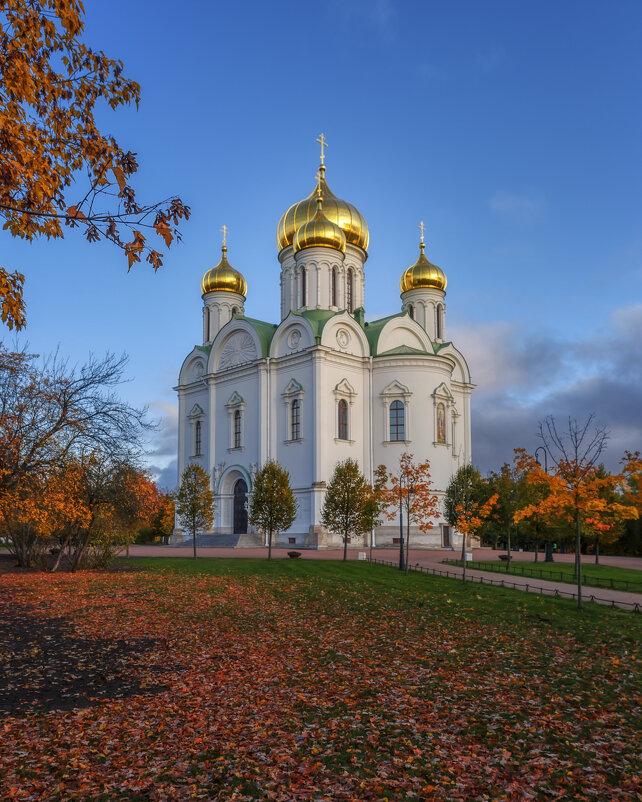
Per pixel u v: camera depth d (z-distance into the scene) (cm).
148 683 1356
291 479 5912
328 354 5909
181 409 7350
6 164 942
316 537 5569
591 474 2419
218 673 1430
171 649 1673
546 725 1088
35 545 4031
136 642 1759
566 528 5103
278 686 1333
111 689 1316
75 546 4056
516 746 996
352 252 7188
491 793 845
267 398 6172
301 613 2261
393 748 992
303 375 5947
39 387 2962
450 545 6191
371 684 1342
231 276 7719
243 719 1127
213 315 7706
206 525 4956
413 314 7694
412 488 3912
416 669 1473
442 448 6181
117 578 3309
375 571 3669
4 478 2806
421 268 7669
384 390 6144
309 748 996
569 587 3172
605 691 1290
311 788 863
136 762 951
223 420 6681
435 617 2194
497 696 1253
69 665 1504
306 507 5759
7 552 5678
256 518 4588
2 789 858
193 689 1311
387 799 830
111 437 3294
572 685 1334
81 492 3447
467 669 1473
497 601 2567
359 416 6166
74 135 1014
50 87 1004
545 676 1407
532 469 2556
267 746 1005
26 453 2877
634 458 2303
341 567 3847
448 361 6381
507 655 1614
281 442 6066
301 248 6662
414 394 6131
